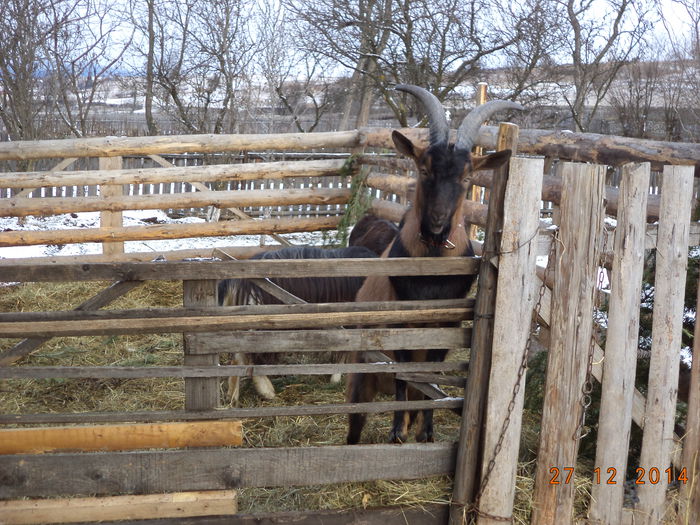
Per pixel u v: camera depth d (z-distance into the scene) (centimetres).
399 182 721
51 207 768
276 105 1650
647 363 395
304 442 404
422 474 322
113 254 809
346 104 1659
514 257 298
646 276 400
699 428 339
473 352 310
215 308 291
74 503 297
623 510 335
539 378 442
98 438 295
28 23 1116
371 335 308
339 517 313
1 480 290
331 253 495
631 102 1294
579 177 306
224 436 301
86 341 558
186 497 302
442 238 352
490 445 311
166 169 788
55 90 1231
